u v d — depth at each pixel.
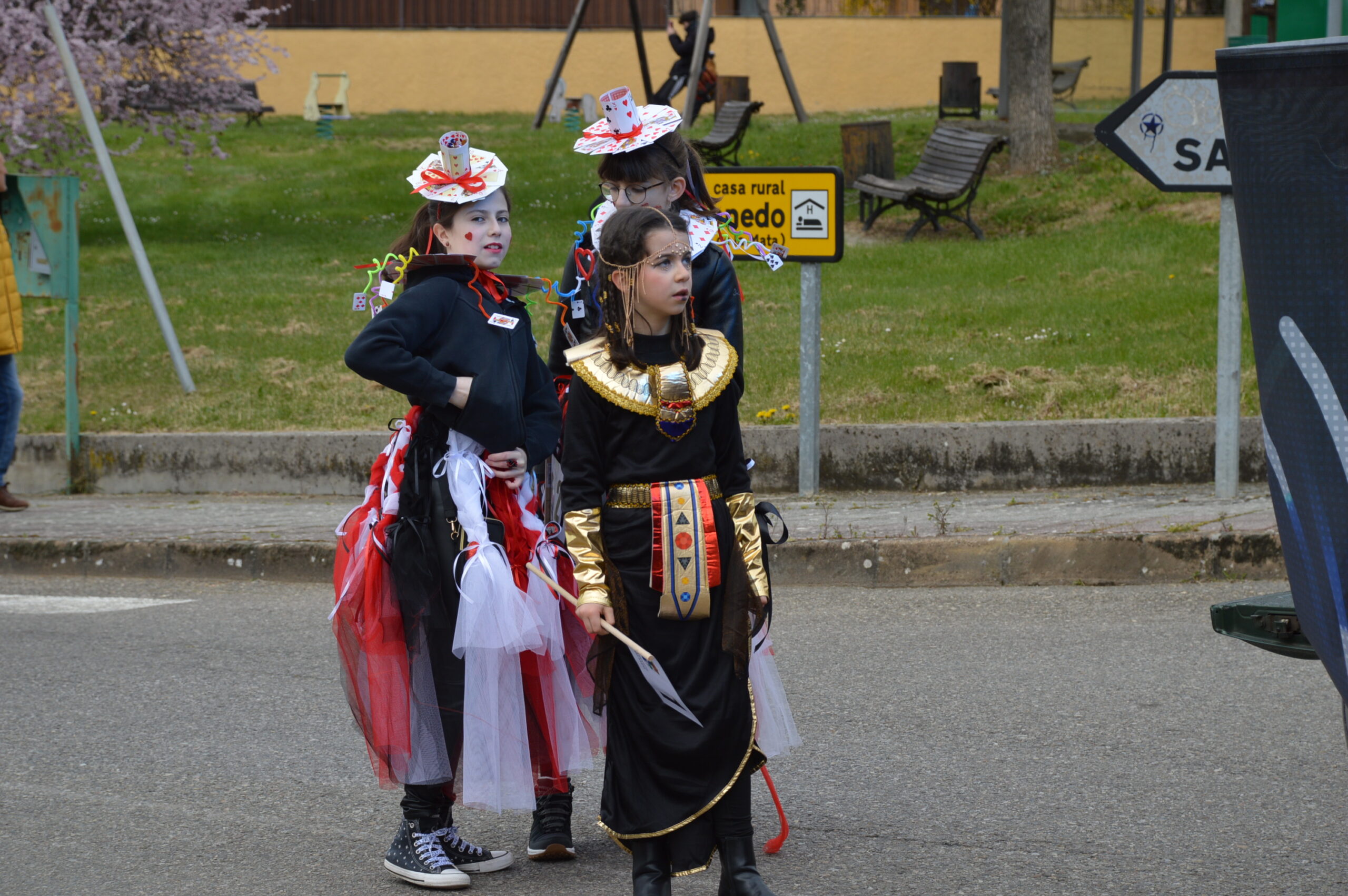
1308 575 10.47
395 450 15.59
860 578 27.27
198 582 29.66
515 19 120.31
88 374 41.31
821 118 95.50
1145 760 18.22
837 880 15.15
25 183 35.97
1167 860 15.37
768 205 31.39
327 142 88.31
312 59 120.12
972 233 55.53
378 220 65.06
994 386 35.53
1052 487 32.31
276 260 56.22
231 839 16.81
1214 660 22.02
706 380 13.41
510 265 51.72
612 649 13.40
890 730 19.61
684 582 13.21
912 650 23.11
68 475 36.50
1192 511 28.70
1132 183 58.66
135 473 36.31
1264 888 14.66
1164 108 28.16
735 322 15.68
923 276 47.84
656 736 13.21
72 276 35.97
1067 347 38.25
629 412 13.24
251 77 120.00
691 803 13.24
